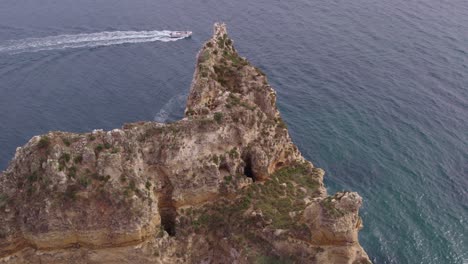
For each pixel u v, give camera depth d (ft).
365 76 324.60
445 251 200.64
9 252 132.67
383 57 348.79
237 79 171.73
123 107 291.58
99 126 272.10
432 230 209.56
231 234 152.97
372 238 204.95
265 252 149.18
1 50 363.76
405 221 213.46
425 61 342.23
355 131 268.41
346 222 140.77
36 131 264.72
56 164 130.41
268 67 337.72
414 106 290.97
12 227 131.44
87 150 133.18
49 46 371.56
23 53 360.28
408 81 317.83
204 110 157.38
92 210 132.26
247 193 158.92
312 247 144.66
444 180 235.81
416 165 244.42
